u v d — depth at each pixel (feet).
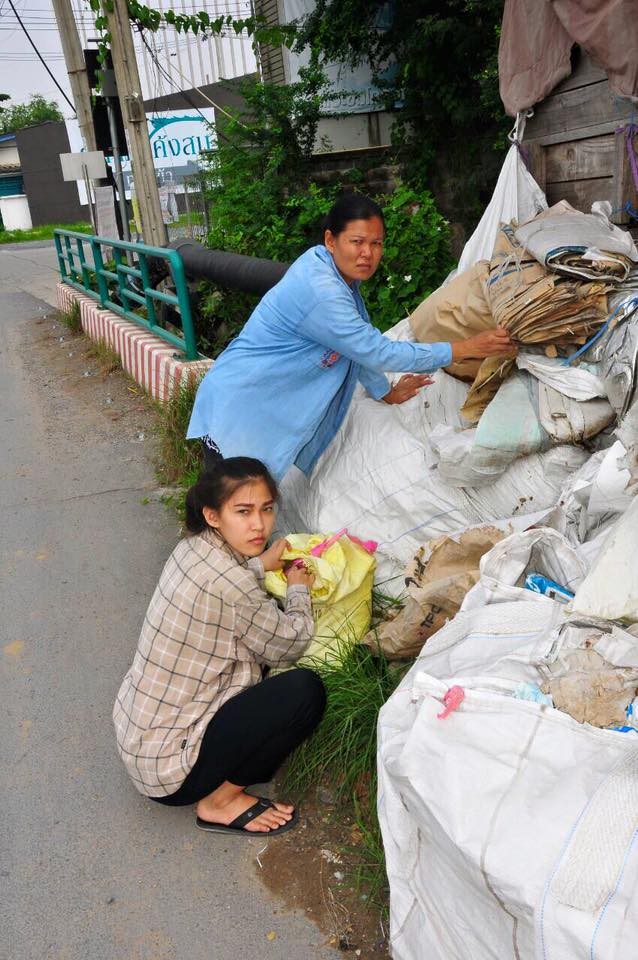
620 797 5.19
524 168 14.05
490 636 6.93
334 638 9.76
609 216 12.00
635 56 11.21
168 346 22.03
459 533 9.46
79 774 9.23
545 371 9.57
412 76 25.49
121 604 12.57
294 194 27.22
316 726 8.19
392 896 6.33
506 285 9.95
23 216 149.48
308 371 10.73
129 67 27.63
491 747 5.73
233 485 7.59
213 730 7.80
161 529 14.89
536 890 4.99
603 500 8.11
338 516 11.05
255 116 29.32
